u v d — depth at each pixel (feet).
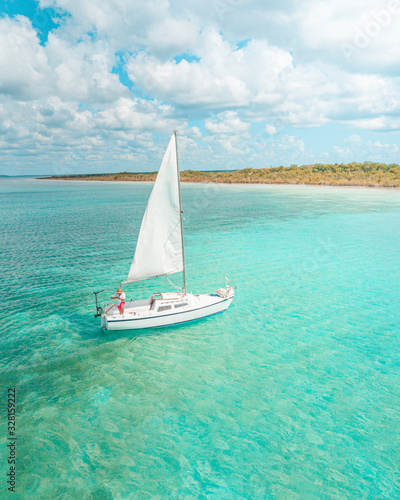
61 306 67.72
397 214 186.50
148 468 31.24
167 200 57.06
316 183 418.31
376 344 53.42
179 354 50.96
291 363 48.37
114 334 56.90
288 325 60.34
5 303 68.69
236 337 56.18
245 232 144.25
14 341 53.88
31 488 29.09
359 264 97.30
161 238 58.44
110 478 30.22
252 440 34.50
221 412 38.58
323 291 76.69
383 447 33.40
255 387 43.04
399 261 100.12
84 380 44.32
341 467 31.24
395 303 69.51
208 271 91.76
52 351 51.21
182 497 28.40
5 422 36.58
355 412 38.37
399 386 43.06
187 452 33.06
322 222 165.68
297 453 32.86
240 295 74.69
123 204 250.16
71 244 121.29
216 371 46.55
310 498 28.22
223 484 29.66
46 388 42.50
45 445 33.73
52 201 277.44
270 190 355.36
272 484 29.60
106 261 99.96
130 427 36.24
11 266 94.07
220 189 376.89
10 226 155.74
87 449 33.32
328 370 46.57
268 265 96.84
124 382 44.01
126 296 73.77
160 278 87.35
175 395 41.55
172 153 54.95
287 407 39.32
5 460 31.86
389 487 29.17
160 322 58.54
